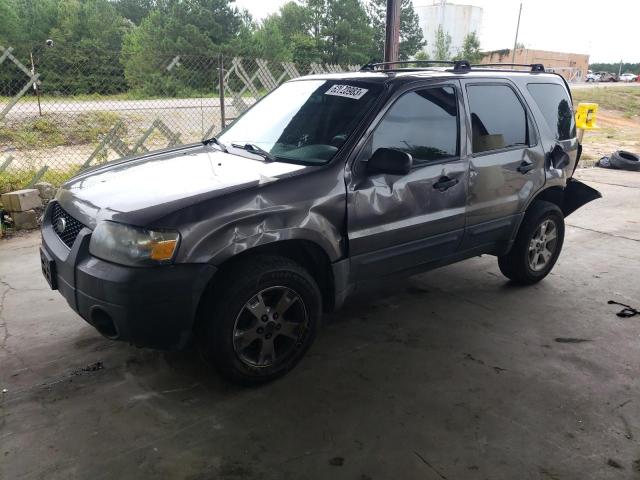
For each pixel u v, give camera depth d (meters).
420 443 2.65
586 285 4.82
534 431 2.77
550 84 4.67
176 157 3.64
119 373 3.21
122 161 3.71
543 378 3.27
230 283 2.84
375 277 3.52
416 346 3.65
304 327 3.19
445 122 3.72
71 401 2.93
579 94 34.38
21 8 35.94
